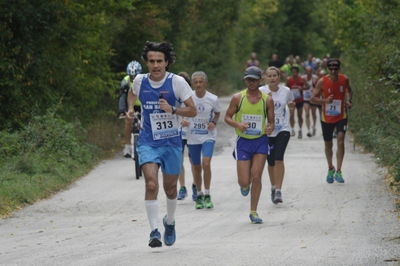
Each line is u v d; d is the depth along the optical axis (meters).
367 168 29.06
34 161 27.86
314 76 44.72
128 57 50.56
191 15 61.47
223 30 88.69
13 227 19.22
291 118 43.53
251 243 16.16
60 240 17.17
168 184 15.55
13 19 32.91
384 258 13.95
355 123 41.09
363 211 20.22
